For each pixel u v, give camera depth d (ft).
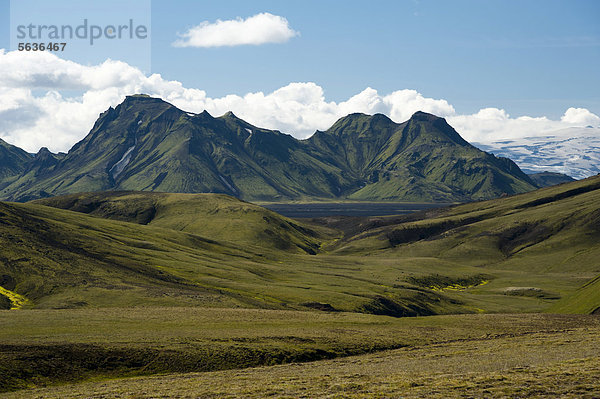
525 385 143.64
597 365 163.53
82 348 238.89
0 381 202.18
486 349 236.63
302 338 279.28
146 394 169.37
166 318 327.47
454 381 154.71
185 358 238.07
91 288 446.19
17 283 449.89
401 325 344.49
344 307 512.22
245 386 171.73
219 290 512.22
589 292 489.67
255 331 294.66
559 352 206.90
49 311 342.44
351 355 261.85
